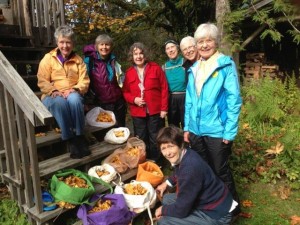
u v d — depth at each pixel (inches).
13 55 198.1
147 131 162.4
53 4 217.5
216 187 98.0
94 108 155.3
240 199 143.7
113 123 155.7
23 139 106.5
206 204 98.0
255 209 135.9
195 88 118.3
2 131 127.0
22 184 115.0
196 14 399.5
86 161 133.6
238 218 128.7
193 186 94.4
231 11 281.9
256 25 291.1
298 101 244.8
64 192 108.6
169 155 97.7
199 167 95.0
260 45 323.9
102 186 123.8
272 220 127.4
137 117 158.2
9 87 105.3
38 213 107.4
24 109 100.0
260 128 221.1
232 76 109.2
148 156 165.2
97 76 152.5
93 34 364.8
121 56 416.8
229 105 109.2
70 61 135.9
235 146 188.5
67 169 124.6
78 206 115.3
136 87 154.2
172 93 161.3
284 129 220.7
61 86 133.4
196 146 120.9
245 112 238.4
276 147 170.7
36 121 97.4
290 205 139.3
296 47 312.5
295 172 157.5
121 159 138.0
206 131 115.1
